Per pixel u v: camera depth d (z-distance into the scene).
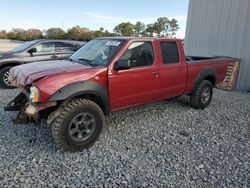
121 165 3.16
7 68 7.08
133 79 3.98
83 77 3.41
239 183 2.86
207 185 2.81
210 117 5.16
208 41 9.50
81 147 3.47
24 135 3.91
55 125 3.24
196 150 3.63
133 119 4.84
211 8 9.20
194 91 5.43
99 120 3.62
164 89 4.61
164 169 3.10
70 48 8.22
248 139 4.11
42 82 3.14
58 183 2.76
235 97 7.27
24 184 2.71
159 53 4.43
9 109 3.95
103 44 4.28
